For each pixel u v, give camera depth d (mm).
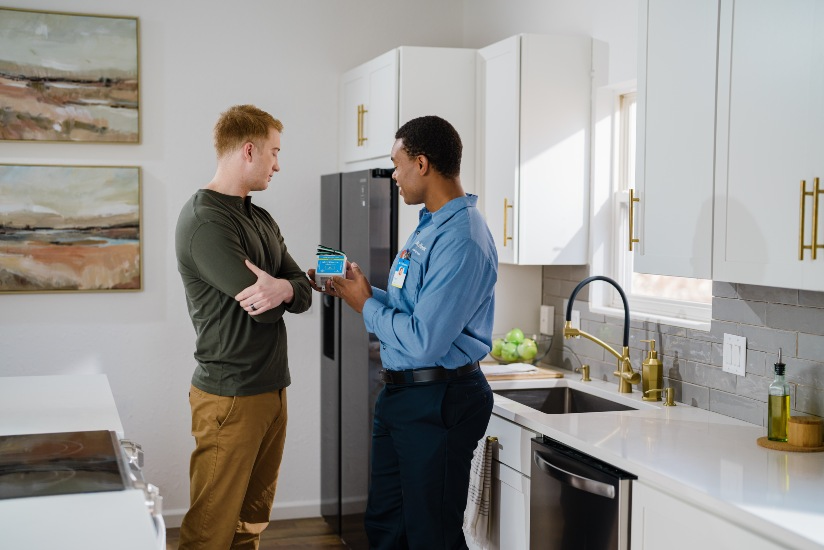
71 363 3990
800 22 1998
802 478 1998
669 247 2518
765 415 2570
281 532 4188
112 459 1795
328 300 4184
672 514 2023
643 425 2578
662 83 2535
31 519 1446
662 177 2545
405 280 2561
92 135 3930
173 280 4102
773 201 2096
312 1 4254
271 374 2760
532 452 2629
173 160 4074
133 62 3961
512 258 3445
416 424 2559
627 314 3125
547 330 3842
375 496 2768
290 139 4270
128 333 4055
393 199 3598
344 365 3957
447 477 2570
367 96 3930
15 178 3844
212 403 2705
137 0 3984
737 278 2229
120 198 3982
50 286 3918
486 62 3615
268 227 2881
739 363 2674
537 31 3828
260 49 4188
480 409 2605
